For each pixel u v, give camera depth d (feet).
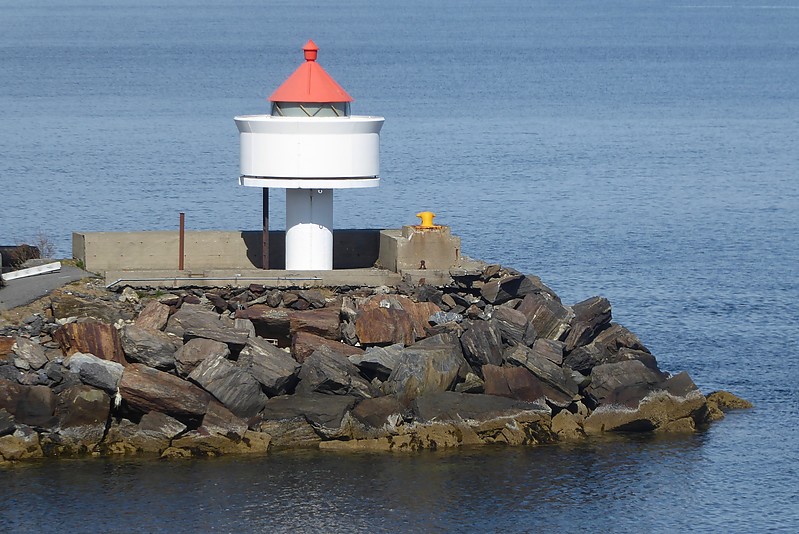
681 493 251.80
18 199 552.00
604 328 292.20
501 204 579.48
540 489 248.11
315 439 259.19
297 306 273.95
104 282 278.26
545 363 272.10
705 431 284.41
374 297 277.03
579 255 475.72
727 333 372.79
